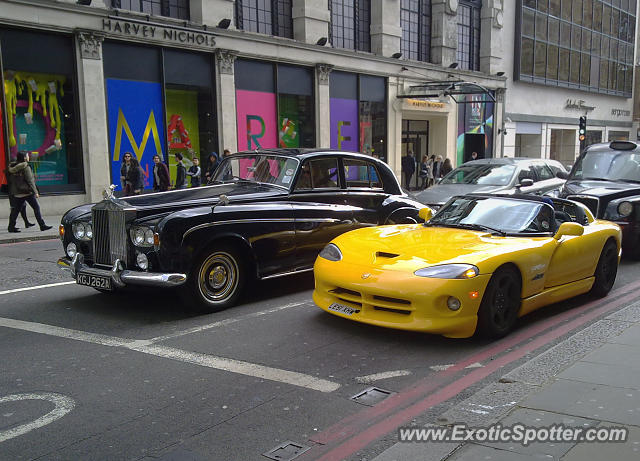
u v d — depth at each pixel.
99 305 6.34
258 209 6.31
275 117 20.12
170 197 6.36
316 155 7.22
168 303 6.42
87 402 3.81
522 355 4.74
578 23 36.62
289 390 4.03
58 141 15.09
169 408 3.72
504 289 5.12
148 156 16.80
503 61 31.14
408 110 25.50
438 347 4.95
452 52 27.47
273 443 3.27
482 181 11.70
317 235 6.91
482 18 29.91
